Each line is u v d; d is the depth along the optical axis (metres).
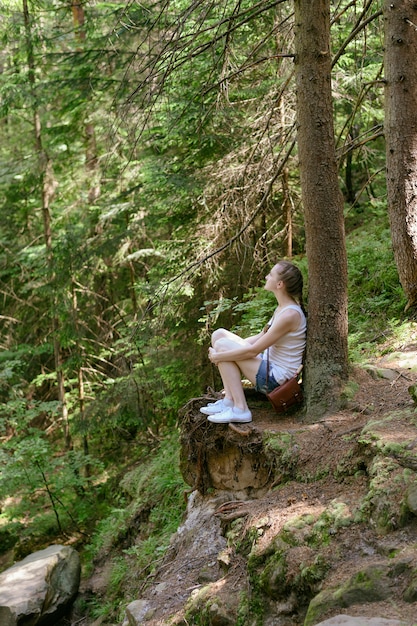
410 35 5.43
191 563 4.53
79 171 12.03
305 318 4.64
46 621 7.11
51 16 11.17
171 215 9.16
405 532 3.04
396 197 5.68
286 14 7.22
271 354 4.65
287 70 7.44
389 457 3.46
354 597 2.77
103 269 11.79
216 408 4.71
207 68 7.28
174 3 7.28
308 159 4.52
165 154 8.82
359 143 5.94
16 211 13.34
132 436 11.93
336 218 4.55
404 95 5.49
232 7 7.10
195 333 9.02
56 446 12.54
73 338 11.28
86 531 9.83
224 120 7.67
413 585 2.65
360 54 7.84
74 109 10.41
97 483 11.06
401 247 5.78
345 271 4.61
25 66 11.28
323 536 3.27
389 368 5.00
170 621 3.87
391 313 6.41
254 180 7.25
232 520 4.04
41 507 10.32
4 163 11.93
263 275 8.82
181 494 7.16
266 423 4.62
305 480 3.94
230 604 3.50
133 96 5.37
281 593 3.22
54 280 10.77
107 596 7.19
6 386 12.82
